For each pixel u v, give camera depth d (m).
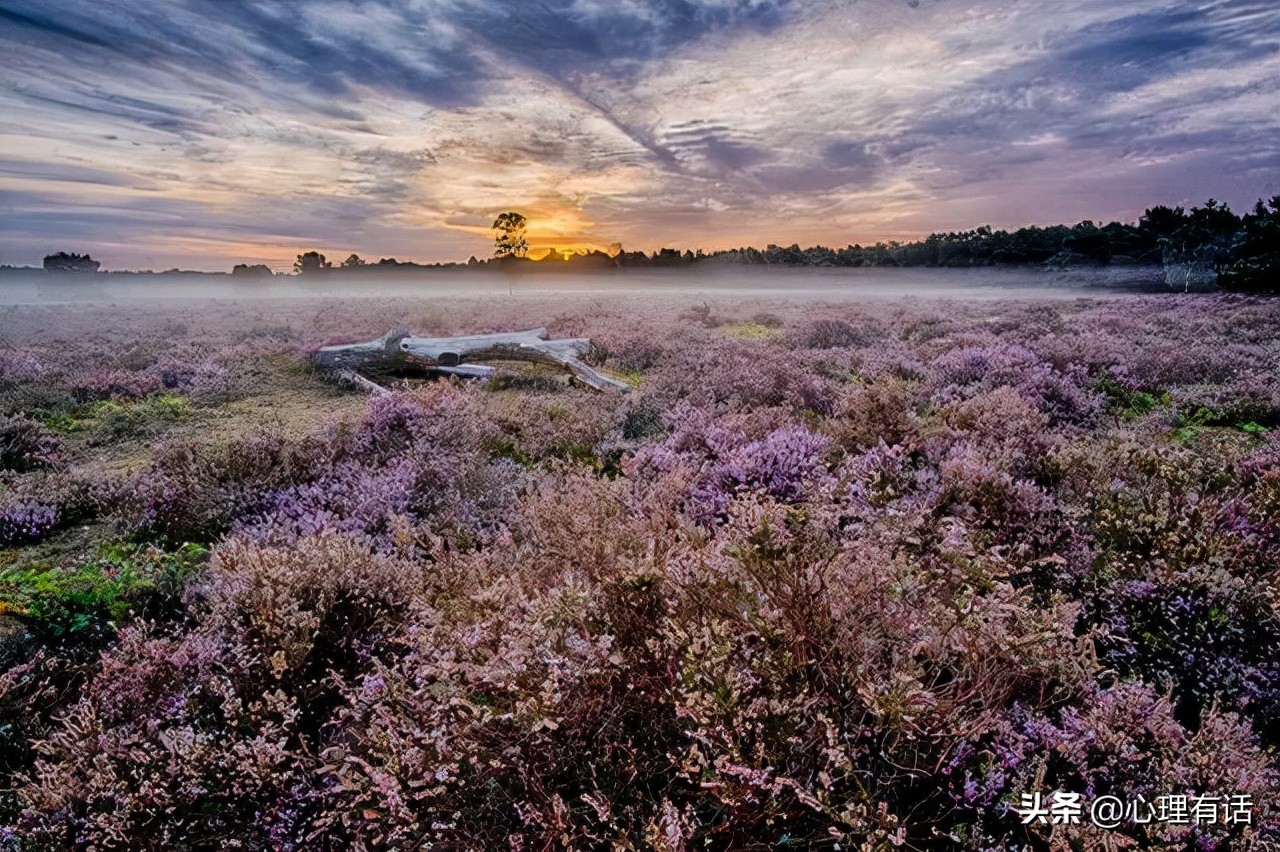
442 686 2.61
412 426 6.90
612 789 2.22
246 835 2.36
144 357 12.95
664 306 26.58
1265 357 10.52
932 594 2.87
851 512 3.90
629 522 3.96
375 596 3.52
